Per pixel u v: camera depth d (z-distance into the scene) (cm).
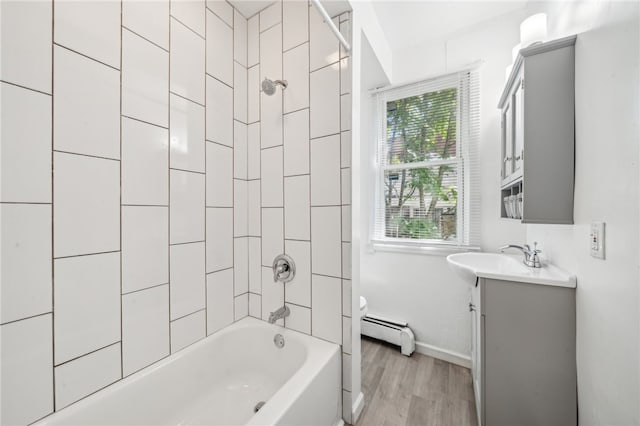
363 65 194
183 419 121
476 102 194
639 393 72
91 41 94
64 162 87
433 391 163
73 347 90
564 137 114
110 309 100
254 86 163
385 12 183
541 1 156
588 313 100
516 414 119
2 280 75
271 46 156
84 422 90
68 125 88
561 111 115
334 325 136
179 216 126
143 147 111
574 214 112
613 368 84
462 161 200
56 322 86
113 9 100
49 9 83
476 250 192
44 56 83
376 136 232
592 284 97
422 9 181
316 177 141
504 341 122
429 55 212
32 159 80
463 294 196
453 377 177
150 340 113
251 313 166
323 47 138
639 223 72
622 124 80
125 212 104
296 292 148
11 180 77
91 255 94
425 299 210
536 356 116
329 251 137
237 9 160
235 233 158
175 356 122
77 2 90
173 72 122
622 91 81
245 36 166
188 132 130
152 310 114
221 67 148
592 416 97
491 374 124
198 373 130
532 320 117
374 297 231
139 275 109
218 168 147
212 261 143
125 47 104
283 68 151
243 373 150
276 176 155
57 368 86
